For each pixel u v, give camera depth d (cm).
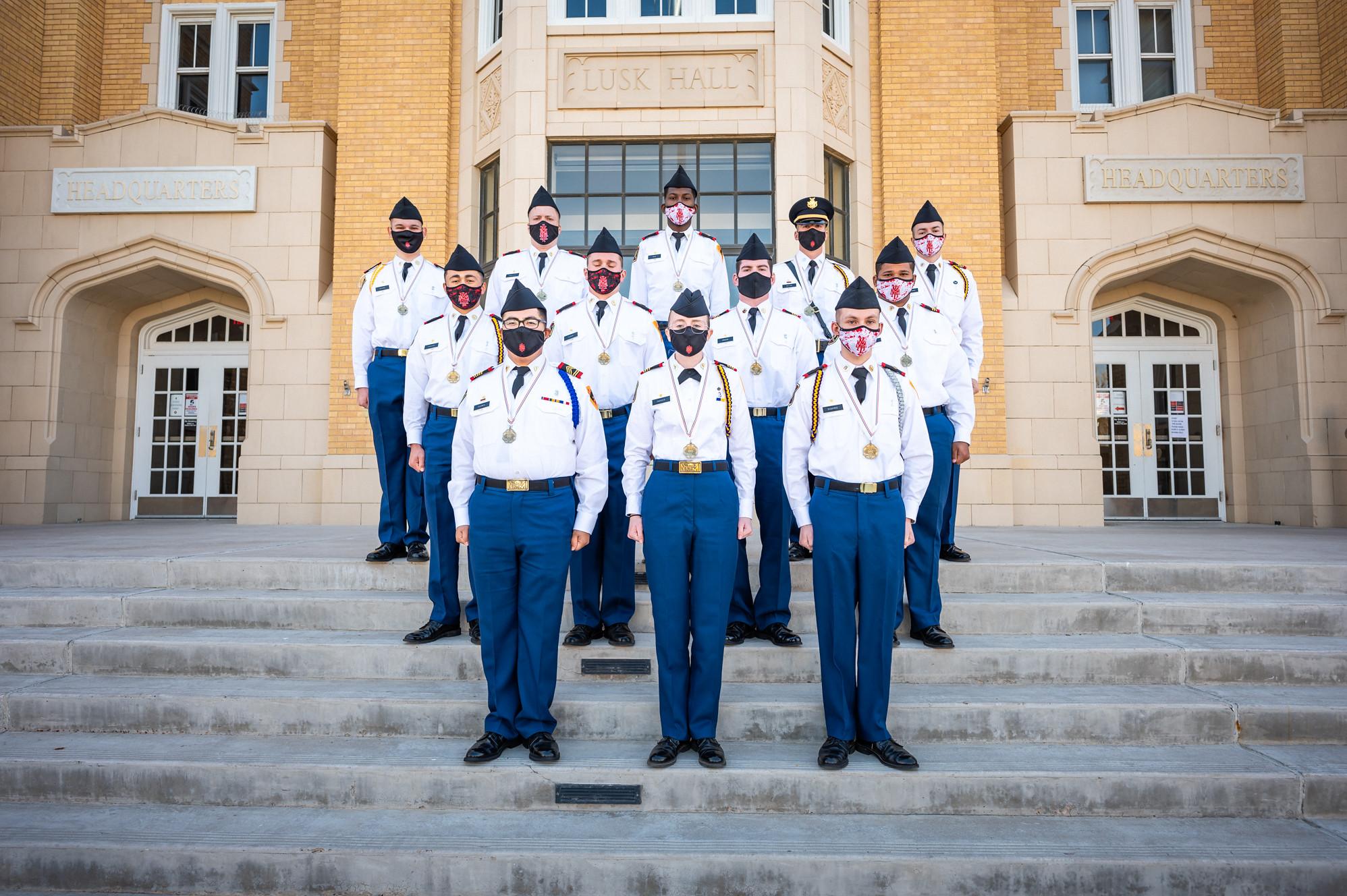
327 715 372
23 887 295
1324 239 1015
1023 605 441
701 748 334
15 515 1035
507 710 348
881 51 1041
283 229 1054
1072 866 284
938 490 421
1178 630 439
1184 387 1144
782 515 422
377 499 1006
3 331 1055
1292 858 285
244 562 496
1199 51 1151
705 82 970
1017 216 1032
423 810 327
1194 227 1016
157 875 293
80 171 1058
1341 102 1056
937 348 441
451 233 1055
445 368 432
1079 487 1004
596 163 983
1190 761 338
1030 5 1151
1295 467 1023
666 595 343
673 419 350
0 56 1058
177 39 1191
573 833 305
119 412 1166
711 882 286
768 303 448
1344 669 396
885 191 1027
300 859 291
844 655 339
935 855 288
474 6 1054
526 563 347
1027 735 362
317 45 1128
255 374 1044
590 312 444
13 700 377
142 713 375
